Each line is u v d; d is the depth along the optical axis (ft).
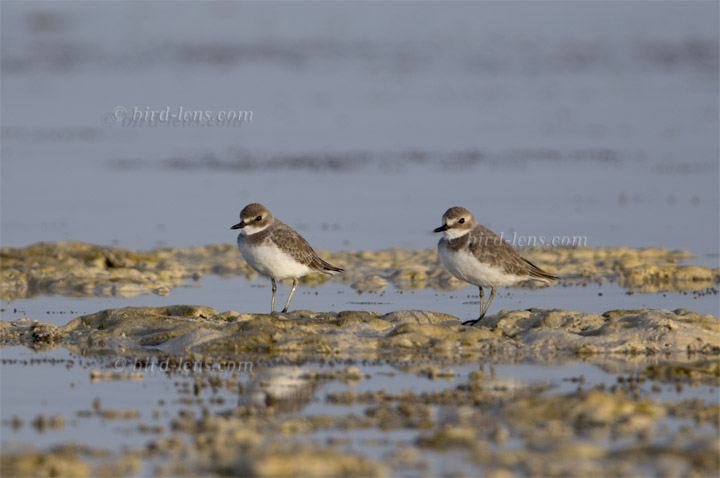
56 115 130.93
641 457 27.20
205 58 187.52
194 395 34.14
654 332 41.22
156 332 42.78
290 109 138.10
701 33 223.30
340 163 102.63
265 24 239.30
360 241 70.44
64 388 35.17
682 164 100.73
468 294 55.06
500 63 188.24
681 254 64.90
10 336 43.32
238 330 41.98
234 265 63.10
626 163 101.81
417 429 30.14
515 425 30.40
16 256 62.34
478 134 119.85
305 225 75.61
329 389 34.83
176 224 76.28
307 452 26.81
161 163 102.94
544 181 92.84
